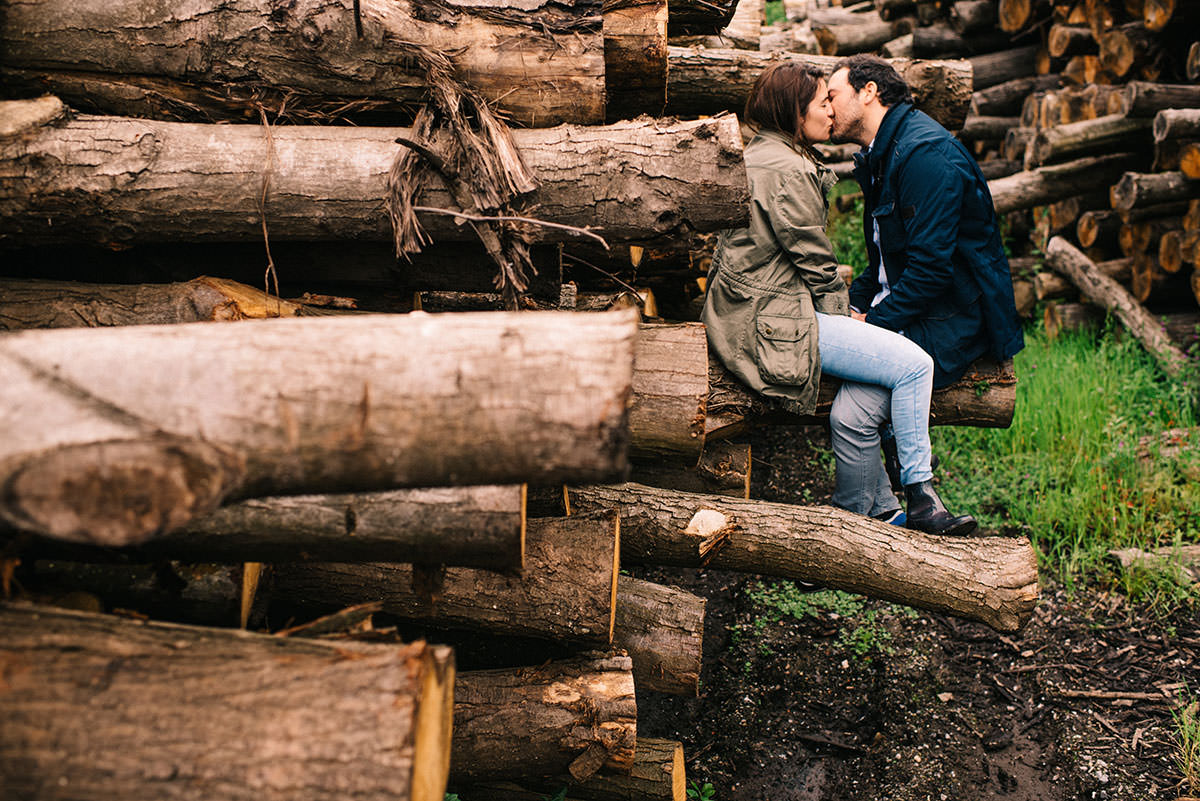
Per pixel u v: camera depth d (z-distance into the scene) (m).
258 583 2.12
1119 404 4.68
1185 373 4.82
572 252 2.91
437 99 2.31
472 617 2.33
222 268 2.50
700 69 4.18
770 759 3.09
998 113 6.52
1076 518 4.00
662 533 2.91
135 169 2.18
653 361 2.79
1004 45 6.61
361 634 1.66
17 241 2.29
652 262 3.64
